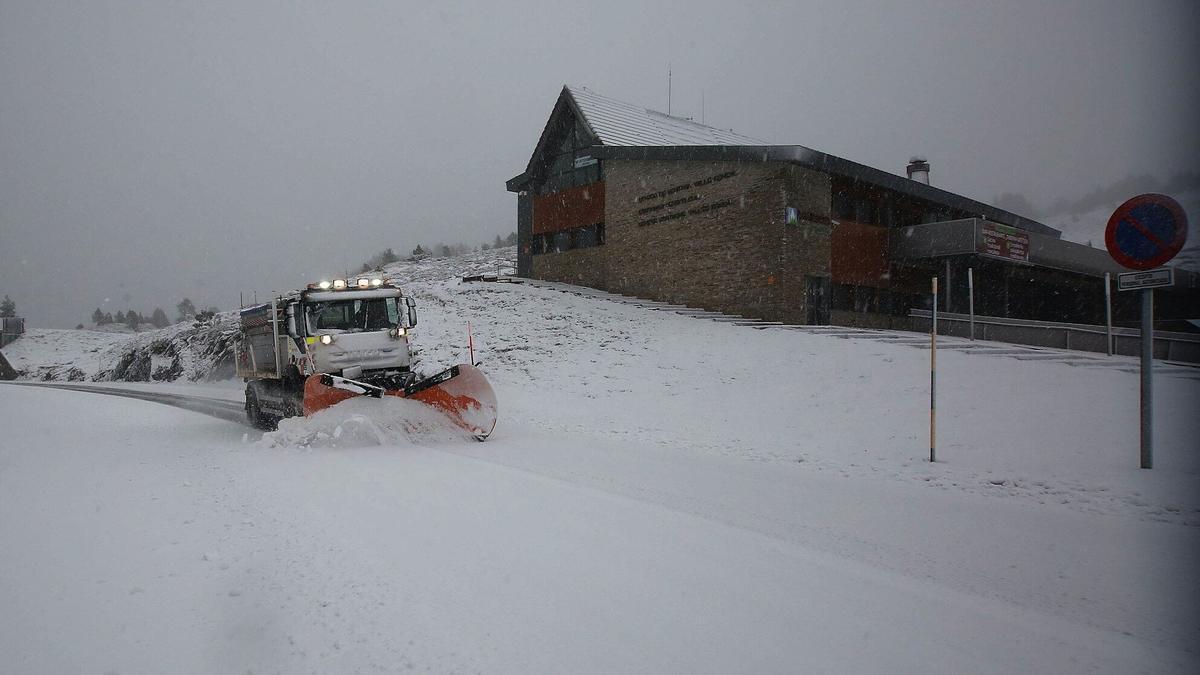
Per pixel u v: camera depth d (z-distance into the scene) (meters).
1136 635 4.02
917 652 3.73
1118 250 8.61
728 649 3.71
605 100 33.19
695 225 25.64
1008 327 22.72
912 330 27.95
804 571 4.99
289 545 5.46
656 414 14.46
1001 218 33.53
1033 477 8.35
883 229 27.28
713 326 21.78
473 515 6.35
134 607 4.25
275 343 14.32
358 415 11.00
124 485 7.92
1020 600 4.55
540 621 4.04
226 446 11.33
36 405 20.80
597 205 30.78
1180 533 6.12
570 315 25.08
